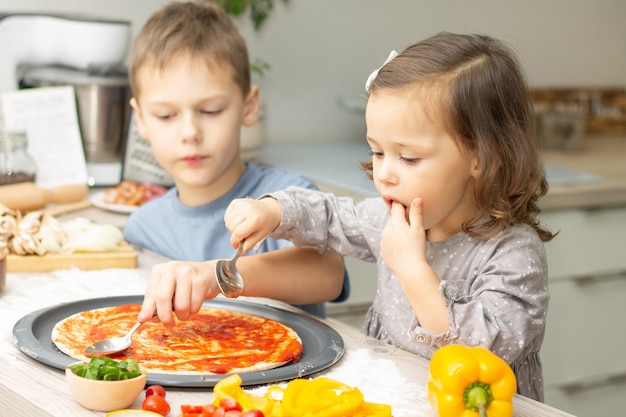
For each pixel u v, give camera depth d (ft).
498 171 3.86
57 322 3.98
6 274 4.85
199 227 5.89
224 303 4.36
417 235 3.64
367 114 3.74
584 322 8.55
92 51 7.57
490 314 3.57
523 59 11.25
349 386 3.22
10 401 3.22
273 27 9.67
